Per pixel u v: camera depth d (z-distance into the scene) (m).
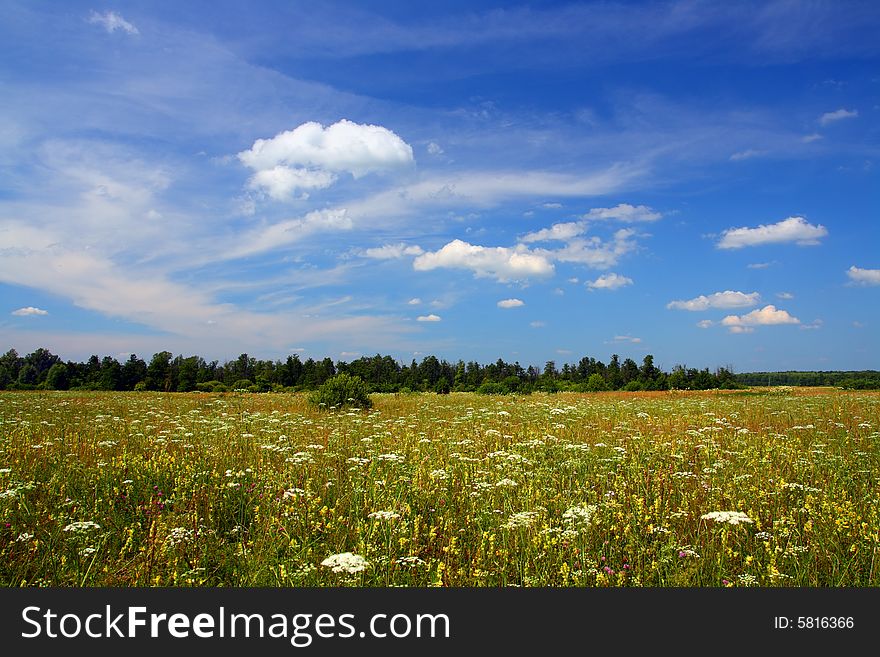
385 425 15.10
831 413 19.64
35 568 5.60
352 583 5.20
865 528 6.17
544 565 5.69
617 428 15.16
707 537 6.31
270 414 20.22
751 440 13.15
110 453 10.80
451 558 5.93
